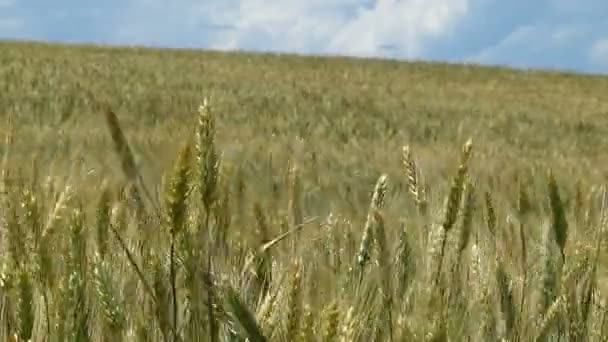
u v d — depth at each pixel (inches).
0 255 72.7
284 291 66.4
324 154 416.2
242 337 58.3
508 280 99.3
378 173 340.2
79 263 71.9
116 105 692.1
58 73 956.6
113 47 1612.9
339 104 927.0
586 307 89.8
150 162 82.4
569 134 848.3
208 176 62.2
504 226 135.1
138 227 97.9
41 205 86.4
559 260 94.0
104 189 92.4
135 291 83.4
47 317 66.1
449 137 681.0
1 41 1509.6
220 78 1117.1
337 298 80.6
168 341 68.1
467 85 1449.3
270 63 1542.8
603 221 99.0
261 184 170.2
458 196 82.3
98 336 71.1
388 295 82.3
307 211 197.9
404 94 1173.7
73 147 340.5
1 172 110.6
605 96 1443.2
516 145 674.8
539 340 86.4
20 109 607.8
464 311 88.1
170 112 684.1
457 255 91.5
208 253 63.5
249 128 544.1
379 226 85.7
